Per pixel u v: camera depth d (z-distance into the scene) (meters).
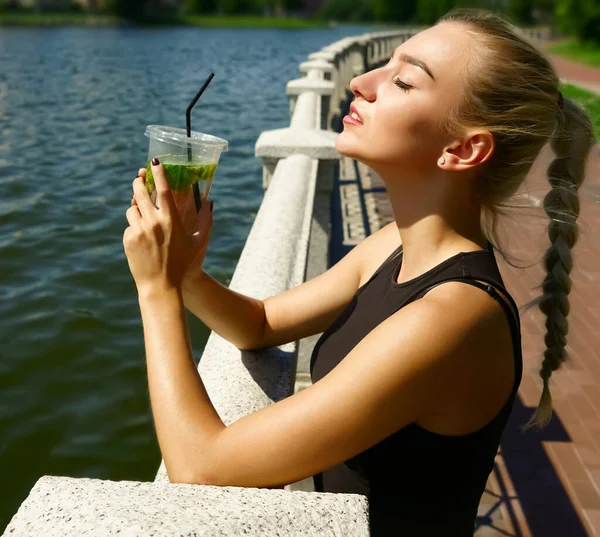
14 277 7.90
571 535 3.10
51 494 1.01
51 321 6.81
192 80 29.95
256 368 1.69
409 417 1.23
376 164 1.40
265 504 1.02
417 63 1.34
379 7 98.56
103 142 16.36
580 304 5.38
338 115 11.19
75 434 5.15
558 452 3.63
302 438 1.19
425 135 1.34
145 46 55.22
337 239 6.81
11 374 5.89
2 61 38.22
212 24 103.25
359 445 1.21
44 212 10.41
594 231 6.70
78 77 30.67
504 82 1.31
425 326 1.21
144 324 1.34
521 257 5.90
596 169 1.76
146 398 5.60
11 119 19.50
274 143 4.57
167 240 1.34
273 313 1.77
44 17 95.12
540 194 1.87
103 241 9.15
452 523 1.38
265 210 3.07
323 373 1.58
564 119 1.48
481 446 1.33
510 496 3.32
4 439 5.07
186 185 1.39
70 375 5.91
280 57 45.16
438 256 1.40
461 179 1.38
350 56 16.38
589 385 4.22
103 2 97.19
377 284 1.54
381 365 1.20
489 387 1.28
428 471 1.33
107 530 0.93
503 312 1.29
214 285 1.67
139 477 4.75
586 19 32.34
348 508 1.03
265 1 117.75
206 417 1.26
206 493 1.04
